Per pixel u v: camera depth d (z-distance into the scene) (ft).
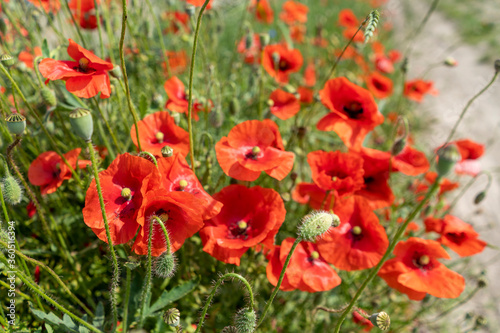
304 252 1.58
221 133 2.18
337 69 3.40
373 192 1.79
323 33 3.59
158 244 1.38
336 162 1.70
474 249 1.69
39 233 1.79
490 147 3.64
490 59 5.28
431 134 3.66
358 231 1.60
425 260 1.57
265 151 1.60
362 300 2.01
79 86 1.43
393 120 2.83
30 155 1.91
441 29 6.19
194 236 1.74
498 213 2.94
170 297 1.53
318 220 1.24
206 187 1.73
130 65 2.19
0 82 1.78
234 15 3.92
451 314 2.27
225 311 1.82
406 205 2.04
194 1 1.33
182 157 1.50
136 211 1.36
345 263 1.58
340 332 1.93
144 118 1.59
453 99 4.35
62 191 1.86
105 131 1.88
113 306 1.39
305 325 1.90
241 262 1.84
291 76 3.37
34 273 1.62
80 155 1.79
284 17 3.08
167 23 2.77
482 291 2.41
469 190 3.11
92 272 1.79
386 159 1.74
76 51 1.48
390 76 4.50
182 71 2.55
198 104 1.93
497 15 6.66
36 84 1.93
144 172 1.35
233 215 1.61
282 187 2.04
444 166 1.10
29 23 1.99
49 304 1.62
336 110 1.77
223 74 2.91
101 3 2.03
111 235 1.34
